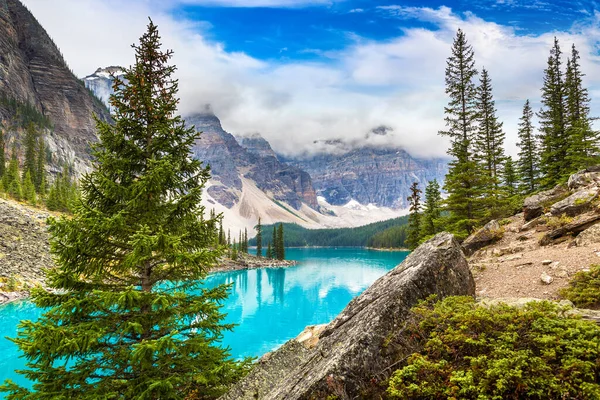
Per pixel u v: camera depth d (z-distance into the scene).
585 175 21.06
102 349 8.56
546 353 4.73
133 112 10.28
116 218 8.44
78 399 7.65
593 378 4.37
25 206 79.44
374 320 6.24
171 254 8.79
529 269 14.05
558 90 39.69
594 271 10.63
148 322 8.75
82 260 8.70
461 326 5.55
